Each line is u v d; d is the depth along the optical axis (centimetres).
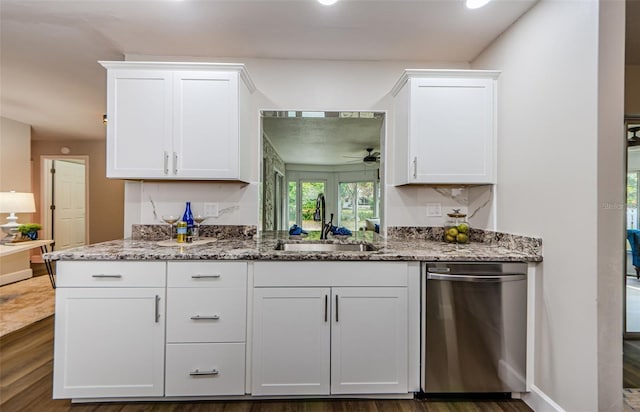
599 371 141
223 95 211
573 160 154
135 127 208
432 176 214
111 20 199
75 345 171
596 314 142
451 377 177
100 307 172
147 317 173
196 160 210
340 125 411
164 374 174
